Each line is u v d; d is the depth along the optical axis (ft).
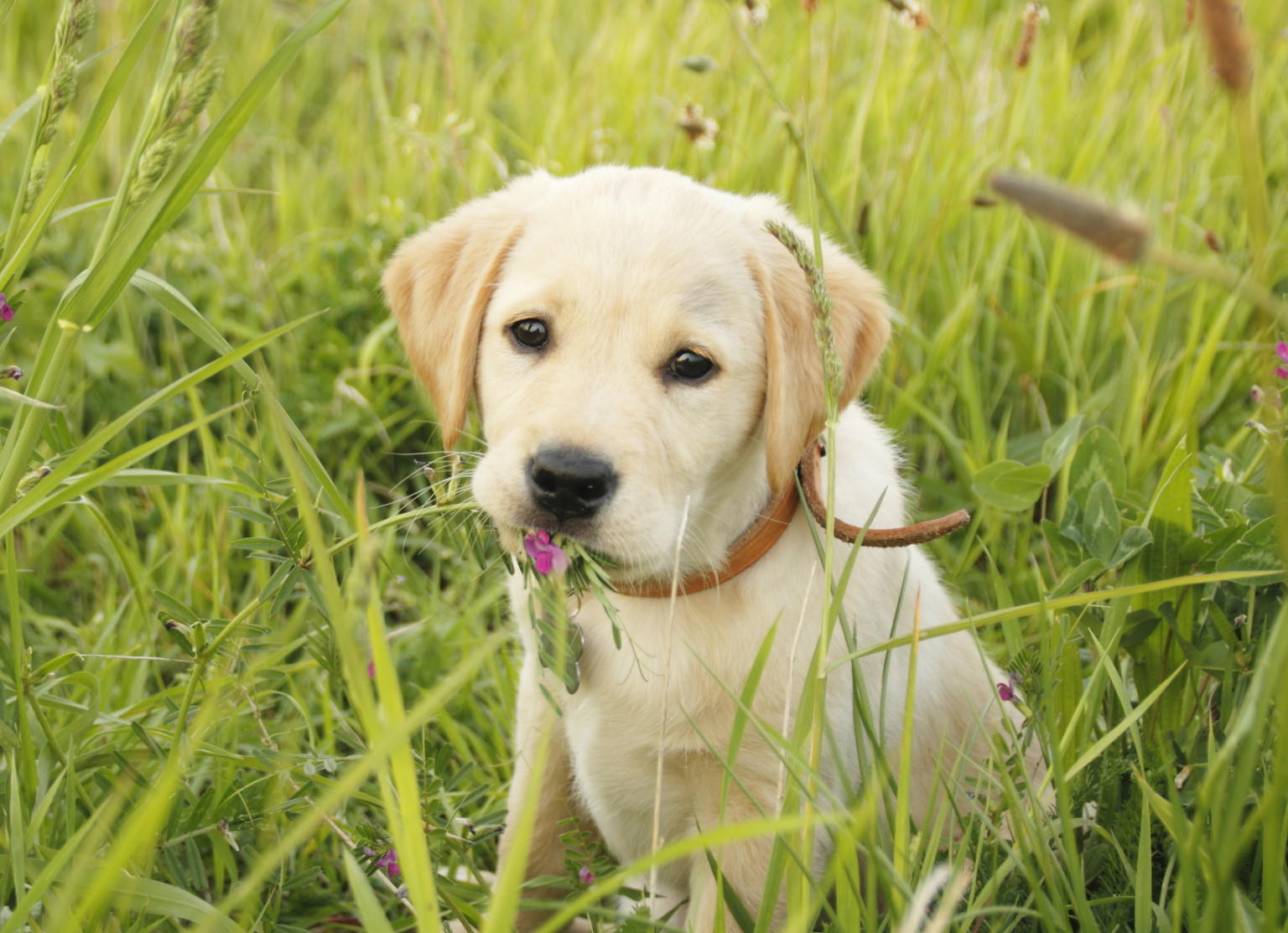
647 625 7.15
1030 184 2.84
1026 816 5.88
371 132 17.44
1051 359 12.68
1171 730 7.44
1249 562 7.20
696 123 11.66
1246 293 3.04
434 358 7.77
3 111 16.02
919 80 15.64
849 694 7.23
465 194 14.15
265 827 6.36
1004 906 5.62
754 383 7.20
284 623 9.44
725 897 5.93
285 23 20.40
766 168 13.82
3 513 5.35
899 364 12.15
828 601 5.40
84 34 5.57
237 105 5.24
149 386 12.19
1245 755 4.48
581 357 6.75
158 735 6.85
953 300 12.71
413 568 10.75
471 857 7.13
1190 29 13.30
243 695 6.95
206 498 10.25
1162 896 5.81
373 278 13.28
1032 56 15.37
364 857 6.50
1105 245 2.78
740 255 7.27
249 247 13.80
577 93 16.29
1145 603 7.60
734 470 7.21
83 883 5.07
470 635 9.91
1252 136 3.13
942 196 13.26
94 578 10.57
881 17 12.69
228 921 5.21
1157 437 10.79
